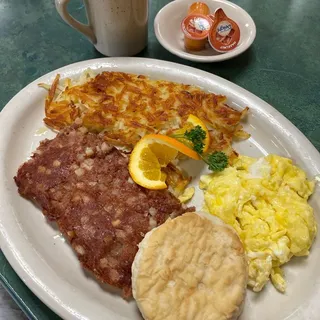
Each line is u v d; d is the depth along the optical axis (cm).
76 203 30
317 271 29
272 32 46
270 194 32
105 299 28
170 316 25
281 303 28
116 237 28
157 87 37
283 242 29
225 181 32
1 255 30
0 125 35
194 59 39
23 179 31
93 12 38
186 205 33
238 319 28
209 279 26
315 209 32
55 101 37
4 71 42
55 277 28
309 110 39
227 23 41
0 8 47
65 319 26
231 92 38
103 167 32
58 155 32
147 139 32
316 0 50
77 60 43
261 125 36
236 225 31
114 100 36
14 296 29
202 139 33
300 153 34
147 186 31
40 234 31
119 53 41
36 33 45
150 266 26
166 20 43
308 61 43
